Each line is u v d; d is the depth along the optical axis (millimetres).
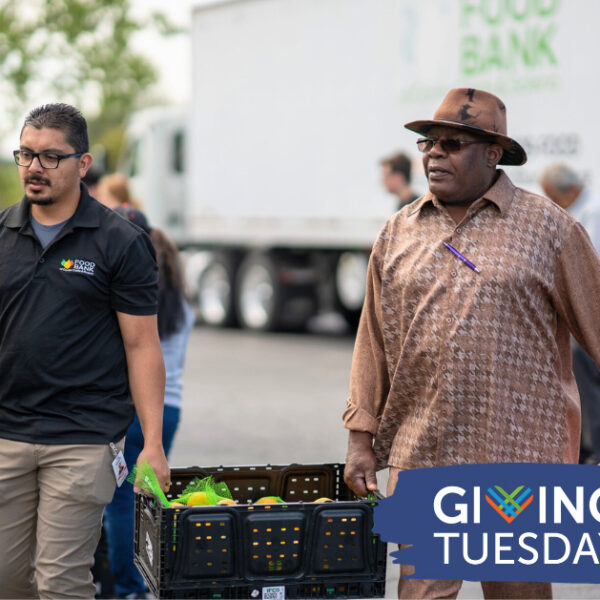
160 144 21594
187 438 10203
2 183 33688
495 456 4102
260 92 18312
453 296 4133
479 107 4184
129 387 4520
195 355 16391
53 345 4336
